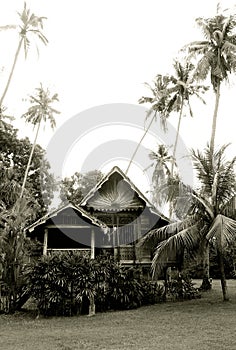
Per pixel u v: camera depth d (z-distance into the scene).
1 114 33.62
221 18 26.25
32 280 15.37
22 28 31.05
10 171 30.42
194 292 19.53
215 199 17.53
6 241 16.06
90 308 15.25
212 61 25.73
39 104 37.47
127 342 9.99
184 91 31.72
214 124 25.69
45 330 12.12
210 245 18.80
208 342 9.66
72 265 15.70
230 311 14.56
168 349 9.05
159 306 16.89
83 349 9.38
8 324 13.41
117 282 16.31
